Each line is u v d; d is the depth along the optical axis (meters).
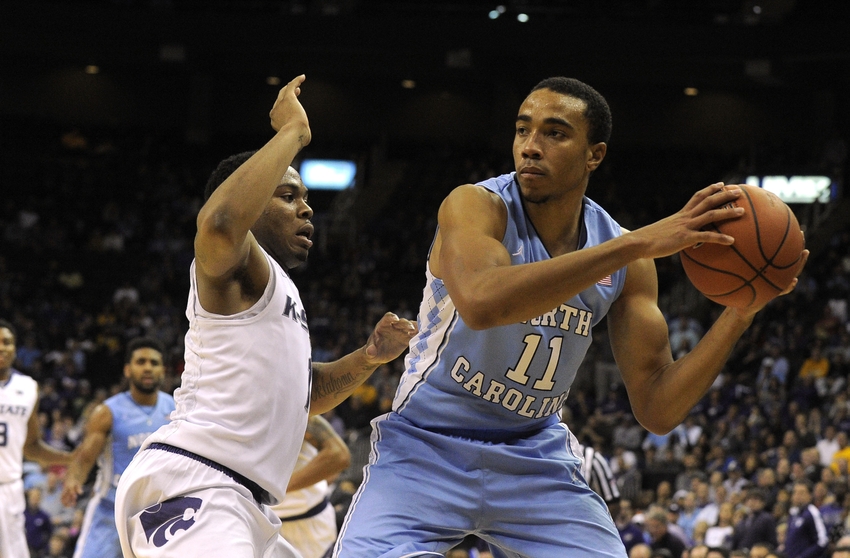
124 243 29.95
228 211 3.63
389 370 21.20
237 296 3.96
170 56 30.55
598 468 7.42
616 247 3.28
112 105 34.78
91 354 23.94
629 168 33.00
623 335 4.38
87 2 31.59
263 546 4.01
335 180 33.44
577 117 3.90
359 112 34.94
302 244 4.31
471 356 4.16
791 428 17.53
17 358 23.44
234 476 3.89
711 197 3.48
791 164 31.31
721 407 19.41
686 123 33.91
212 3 31.73
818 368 20.30
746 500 12.47
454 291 3.49
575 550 4.22
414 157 34.00
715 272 3.69
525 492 4.27
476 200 3.89
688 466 16.36
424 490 4.20
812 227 28.20
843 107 31.75
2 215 30.27
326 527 7.77
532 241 4.09
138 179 32.31
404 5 31.48
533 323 4.08
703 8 30.97
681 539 11.97
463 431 4.32
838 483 12.62
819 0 30.62
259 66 32.41
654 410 4.21
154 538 3.78
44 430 19.59
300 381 4.08
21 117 34.28
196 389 3.97
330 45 30.11
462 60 29.72
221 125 34.97
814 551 11.14
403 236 29.97
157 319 25.33
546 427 4.51
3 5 29.66
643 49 29.27
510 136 33.06
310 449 7.60
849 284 24.22
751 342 22.77
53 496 14.88
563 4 31.50
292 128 3.93
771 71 28.92
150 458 3.92
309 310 25.66
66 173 32.22
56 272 28.20
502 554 4.57
